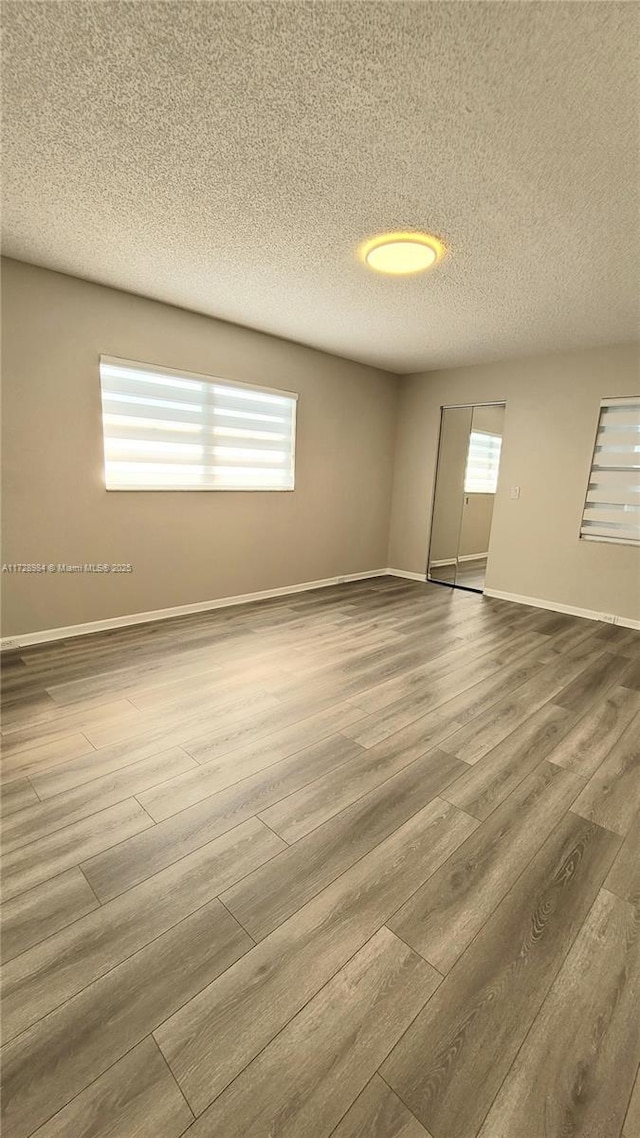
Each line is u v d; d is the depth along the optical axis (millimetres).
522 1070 1014
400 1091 973
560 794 1903
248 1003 1127
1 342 2805
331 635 3674
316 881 1472
